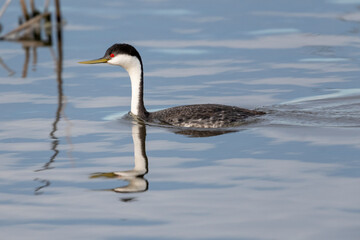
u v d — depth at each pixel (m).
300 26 25.83
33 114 16.27
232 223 9.55
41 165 12.48
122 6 29.97
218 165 12.09
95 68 21.38
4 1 30.47
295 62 21.11
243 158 12.41
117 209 10.24
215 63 21.28
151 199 10.59
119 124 15.32
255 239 9.02
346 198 10.28
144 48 23.17
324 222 9.48
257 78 19.48
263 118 15.19
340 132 13.97
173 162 12.38
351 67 20.33
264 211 9.93
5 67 21.45
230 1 30.52
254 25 26.19
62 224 9.73
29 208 10.38
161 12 28.66
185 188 11.00
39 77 20.12
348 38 23.83
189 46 23.39
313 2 29.92
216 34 24.97
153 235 9.24
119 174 11.84
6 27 26.55
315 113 15.70
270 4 29.73
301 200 10.28
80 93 18.34
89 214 10.07
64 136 14.40
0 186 11.38
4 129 14.97
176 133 14.41
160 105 17.17
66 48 23.67
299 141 13.36
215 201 10.38
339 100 16.95
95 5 30.25
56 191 11.10
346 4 29.31
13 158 12.89
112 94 18.27
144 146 13.50
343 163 11.87
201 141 13.69
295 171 11.57
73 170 12.16
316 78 19.27
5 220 9.92
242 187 10.94
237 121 14.83
